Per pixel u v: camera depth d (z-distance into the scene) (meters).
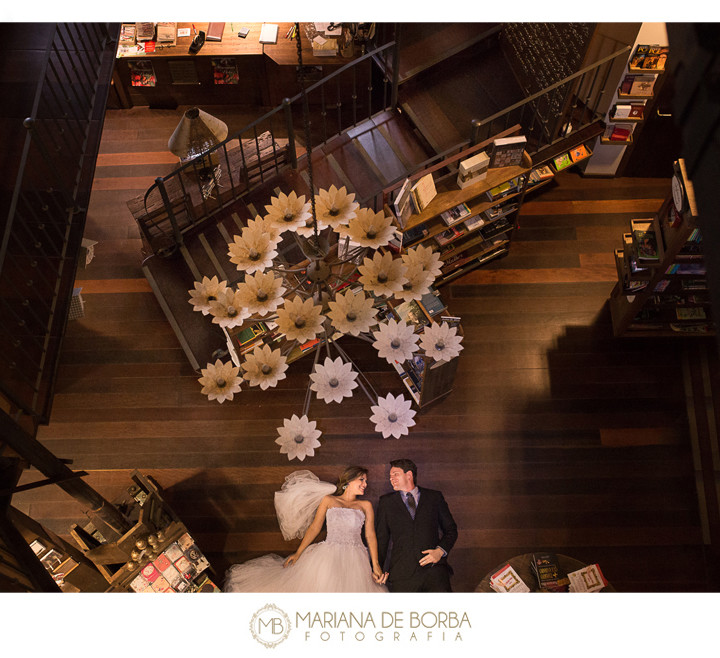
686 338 8.20
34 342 5.80
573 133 8.14
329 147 8.20
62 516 7.54
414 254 4.47
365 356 8.22
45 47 7.14
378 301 7.47
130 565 6.68
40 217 6.24
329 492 7.43
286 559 7.20
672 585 7.18
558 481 7.63
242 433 7.89
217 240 7.93
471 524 7.47
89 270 8.69
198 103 9.77
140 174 9.29
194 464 7.78
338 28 9.05
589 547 7.36
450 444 7.81
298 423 4.73
